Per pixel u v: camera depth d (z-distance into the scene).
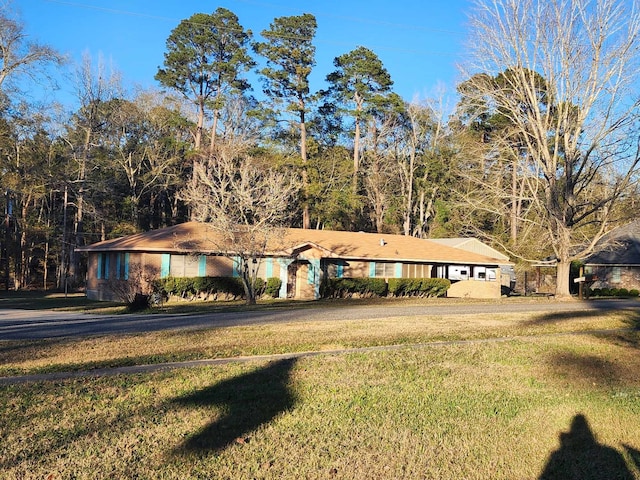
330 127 49.31
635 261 38.69
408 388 7.68
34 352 9.94
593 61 26.39
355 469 4.92
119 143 46.34
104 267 29.41
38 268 47.81
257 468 4.86
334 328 13.62
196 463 4.91
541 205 28.98
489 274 36.12
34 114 36.97
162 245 26.70
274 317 16.92
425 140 49.88
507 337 12.80
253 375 8.22
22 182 40.97
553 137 29.83
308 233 33.47
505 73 28.92
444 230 46.72
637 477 5.04
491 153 30.20
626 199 29.08
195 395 7.07
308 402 6.86
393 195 50.22
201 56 45.88
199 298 27.06
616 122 26.23
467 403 7.07
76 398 6.82
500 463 5.22
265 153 41.94
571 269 40.06
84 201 42.19
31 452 5.05
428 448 5.48
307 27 43.03
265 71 42.59
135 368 8.78
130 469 4.74
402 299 28.75
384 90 47.53
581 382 8.43
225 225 23.05
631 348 11.52
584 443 5.84
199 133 45.75
